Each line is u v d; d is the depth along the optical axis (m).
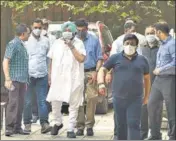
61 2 40.66
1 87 42.06
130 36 19.45
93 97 24.52
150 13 42.16
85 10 40.78
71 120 24.08
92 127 25.11
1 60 43.28
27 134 25.17
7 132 24.61
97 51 24.95
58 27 32.03
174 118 22.70
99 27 32.34
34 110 28.75
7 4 41.47
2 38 43.47
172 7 42.19
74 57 23.84
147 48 23.98
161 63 22.67
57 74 23.78
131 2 41.75
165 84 22.47
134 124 19.42
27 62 24.94
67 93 23.66
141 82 19.53
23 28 24.77
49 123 27.03
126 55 19.55
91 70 24.81
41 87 25.84
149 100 22.73
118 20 41.94
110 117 31.58
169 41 22.61
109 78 20.12
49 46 26.42
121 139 19.92
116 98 19.56
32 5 41.91
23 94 24.95
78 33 25.00
